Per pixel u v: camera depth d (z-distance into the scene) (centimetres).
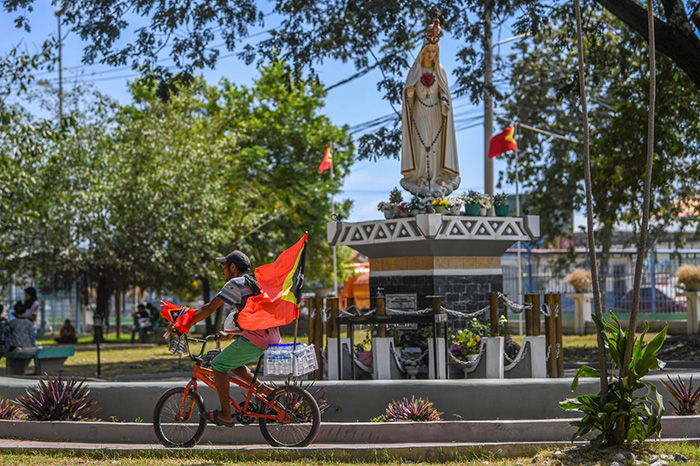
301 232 3281
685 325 2348
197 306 4119
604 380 732
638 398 736
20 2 1512
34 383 929
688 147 2039
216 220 2789
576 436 724
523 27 1558
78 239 2628
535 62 2708
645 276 2645
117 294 3341
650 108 706
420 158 1186
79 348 2555
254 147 3209
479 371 1059
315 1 1705
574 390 775
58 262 2656
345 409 845
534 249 3048
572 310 2881
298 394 745
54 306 4294
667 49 1489
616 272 2680
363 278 3650
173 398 788
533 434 758
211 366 748
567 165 2688
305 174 3400
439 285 1127
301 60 1708
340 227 1195
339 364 1065
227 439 787
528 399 828
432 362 1040
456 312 1027
